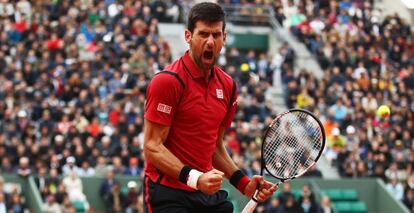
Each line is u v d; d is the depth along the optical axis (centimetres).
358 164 6469
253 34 8456
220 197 1952
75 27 7588
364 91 7294
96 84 6725
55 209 5516
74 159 5897
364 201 6322
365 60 7781
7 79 6719
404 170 6450
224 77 1942
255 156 6134
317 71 7750
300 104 7044
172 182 1902
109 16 7919
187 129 1897
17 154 5862
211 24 1845
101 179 5794
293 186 6147
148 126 1881
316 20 8300
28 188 5722
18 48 7069
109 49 7250
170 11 8406
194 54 1867
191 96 1884
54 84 6644
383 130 6775
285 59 7619
